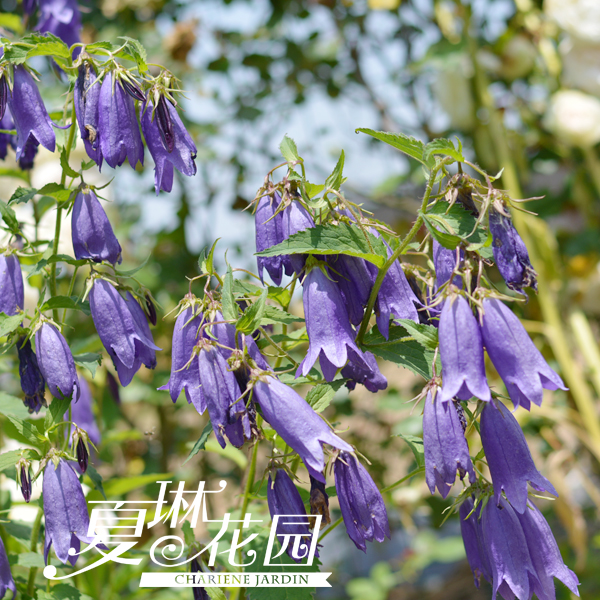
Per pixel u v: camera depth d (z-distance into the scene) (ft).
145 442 4.81
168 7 4.92
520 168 4.35
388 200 4.78
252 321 1.90
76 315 4.12
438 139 1.88
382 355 2.01
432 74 4.69
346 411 4.66
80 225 2.07
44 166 3.59
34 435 2.07
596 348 3.88
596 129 3.93
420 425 4.03
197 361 1.97
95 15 4.66
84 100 2.02
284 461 2.01
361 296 1.98
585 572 4.28
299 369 1.96
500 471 1.86
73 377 2.06
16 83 2.06
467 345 1.82
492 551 1.89
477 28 4.46
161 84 2.02
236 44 5.04
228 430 1.93
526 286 1.85
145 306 2.16
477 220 1.86
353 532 1.94
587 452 4.31
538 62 4.54
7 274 2.13
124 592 3.66
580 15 3.85
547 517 4.54
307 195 2.02
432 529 5.74
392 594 5.77
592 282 3.91
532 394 1.81
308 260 1.96
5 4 3.84
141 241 4.76
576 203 4.35
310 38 5.21
